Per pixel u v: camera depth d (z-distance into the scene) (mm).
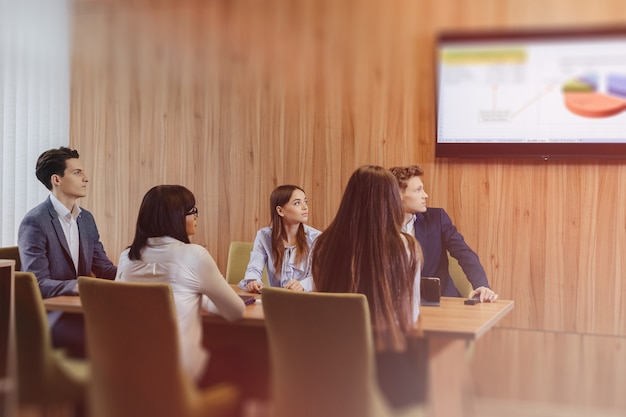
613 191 2889
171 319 1461
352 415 1209
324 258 1406
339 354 1242
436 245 2479
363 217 1378
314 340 1293
